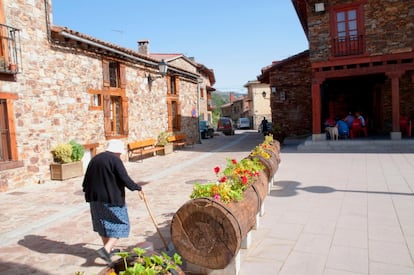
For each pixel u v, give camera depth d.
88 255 4.28
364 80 17.34
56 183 8.95
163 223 5.39
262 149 6.91
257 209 4.09
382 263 3.67
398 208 5.56
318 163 10.38
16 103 8.38
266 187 4.83
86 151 10.77
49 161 9.32
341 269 3.57
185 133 18.44
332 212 5.52
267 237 4.55
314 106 14.19
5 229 5.33
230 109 60.38
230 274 3.51
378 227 4.75
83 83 10.58
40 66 9.04
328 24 13.94
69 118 10.02
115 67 12.48
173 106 17.39
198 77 20.19
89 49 10.79
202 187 3.77
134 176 9.84
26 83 8.63
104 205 3.77
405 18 12.86
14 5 8.30
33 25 8.84
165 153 14.69
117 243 4.57
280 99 19.69
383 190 6.75
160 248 4.35
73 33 9.59
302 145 13.93
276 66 19.33
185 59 27.03
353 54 13.76
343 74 13.78
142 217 5.73
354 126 14.75
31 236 5.00
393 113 13.08
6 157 8.30
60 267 3.95
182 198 6.99
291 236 4.56
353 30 13.69
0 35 7.93
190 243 3.43
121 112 12.58
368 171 8.72
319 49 14.11
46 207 6.60
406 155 11.02
